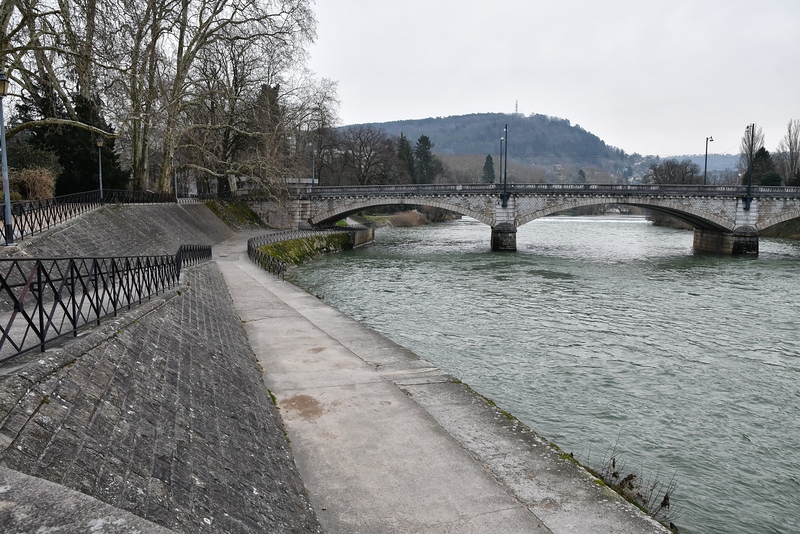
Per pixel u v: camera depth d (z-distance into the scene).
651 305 28.80
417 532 6.93
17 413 5.21
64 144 34.50
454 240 72.94
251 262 34.88
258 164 51.84
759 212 55.12
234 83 53.56
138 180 41.72
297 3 44.69
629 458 12.20
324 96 56.50
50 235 18.95
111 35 25.19
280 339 16.69
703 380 17.30
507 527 7.06
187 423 7.64
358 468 8.61
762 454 12.57
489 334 22.48
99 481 5.12
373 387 12.36
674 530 8.68
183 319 12.83
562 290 33.31
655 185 55.09
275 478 7.72
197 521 5.52
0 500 3.48
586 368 18.28
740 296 31.45
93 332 8.30
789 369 18.42
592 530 7.05
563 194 56.53
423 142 129.12
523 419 14.11
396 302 29.19
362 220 93.94
